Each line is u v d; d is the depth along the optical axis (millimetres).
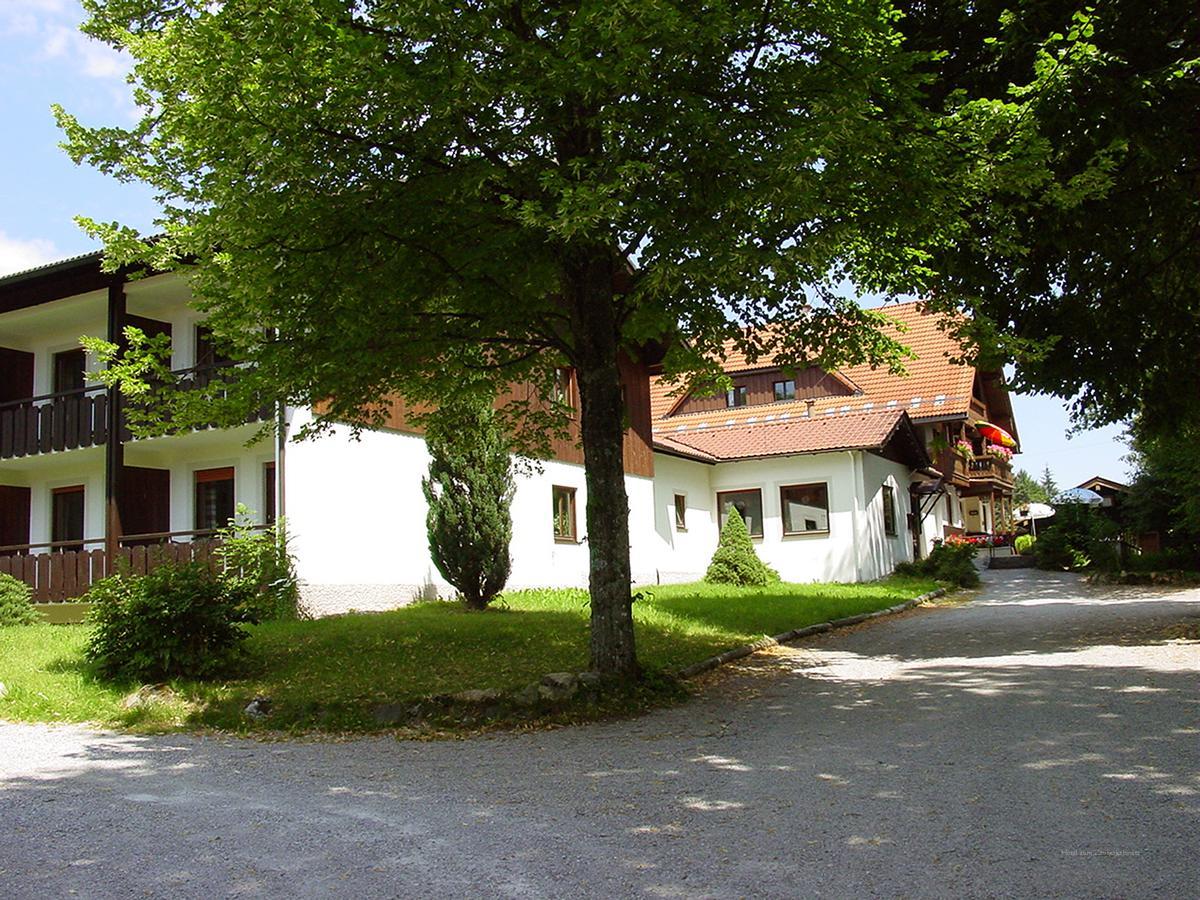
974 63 12914
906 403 31281
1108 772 5715
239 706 9086
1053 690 8656
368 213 8320
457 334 9750
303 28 7402
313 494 15789
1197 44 11648
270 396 9789
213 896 4059
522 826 5031
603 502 9570
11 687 9750
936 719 7590
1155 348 13664
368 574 16641
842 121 7484
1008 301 13680
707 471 28766
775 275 7953
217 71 7730
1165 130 11633
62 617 17578
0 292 18406
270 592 15016
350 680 9781
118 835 4992
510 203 7906
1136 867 4129
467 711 8648
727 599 18438
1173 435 14750
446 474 15695
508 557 15969
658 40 7473
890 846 4512
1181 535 26344
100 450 18250
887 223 8609
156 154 8711
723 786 5797
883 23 8438
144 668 9938
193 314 19219
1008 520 50719
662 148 8047
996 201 10797
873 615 17422
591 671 9320
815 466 27203
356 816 5316
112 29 8953
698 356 11789
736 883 4090
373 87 7496
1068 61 10477
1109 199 12328
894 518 29469
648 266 8742
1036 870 4129
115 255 9258
